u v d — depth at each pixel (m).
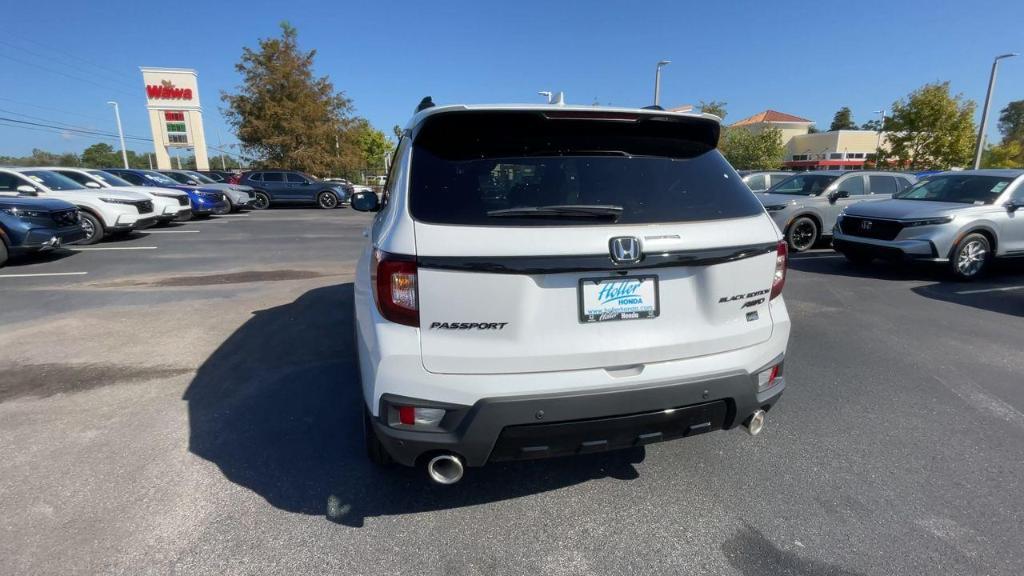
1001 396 3.79
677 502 2.62
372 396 2.16
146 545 2.28
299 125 31.47
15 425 3.31
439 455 2.17
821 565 2.21
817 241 11.21
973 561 2.22
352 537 2.36
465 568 2.19
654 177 2.40
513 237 2.03
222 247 11.16
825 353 4.65
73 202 11.21
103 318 5.64
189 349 4.68
